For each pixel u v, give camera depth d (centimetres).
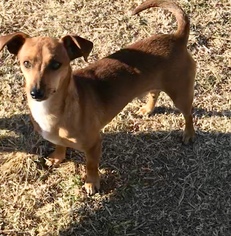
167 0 104
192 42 135
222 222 106
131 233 104
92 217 105
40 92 86
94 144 101
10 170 111
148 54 103
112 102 101
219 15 141
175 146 117
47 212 105
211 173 113
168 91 108
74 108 94
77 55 94
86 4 142
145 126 120
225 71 130
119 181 111
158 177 112
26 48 88
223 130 120
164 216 107
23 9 141
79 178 111
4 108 121
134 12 106
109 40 135
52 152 115
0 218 105
